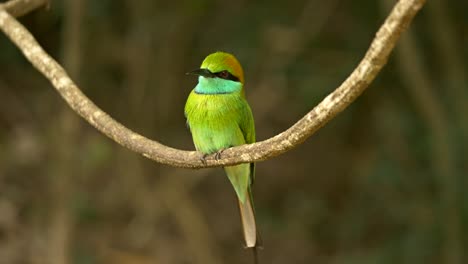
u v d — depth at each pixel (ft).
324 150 50.34
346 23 45.27
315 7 44.70
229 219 49.42
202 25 45.57
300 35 44.45
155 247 46.32
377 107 46.39
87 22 43.78
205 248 45.68
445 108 43.47
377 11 44.37
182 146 47.44
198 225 45.98
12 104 47.11
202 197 49.73
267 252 48.44
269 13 44.37
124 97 47.06
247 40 44.27
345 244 47.37
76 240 45.11
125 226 46.75
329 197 49.67
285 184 50.08
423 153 43.65
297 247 48.26
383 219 45.83
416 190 44.01
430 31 45.09
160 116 47.03
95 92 46.73
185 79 47.39
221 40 45.19
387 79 45.80
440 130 40.29
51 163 44.29
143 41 45.32
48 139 45.65
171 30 45.16
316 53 44.60
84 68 45.19
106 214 46.57
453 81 42.24
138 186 46.21
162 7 44.83
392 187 45.11
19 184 45.44
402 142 44.42
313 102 43.24
